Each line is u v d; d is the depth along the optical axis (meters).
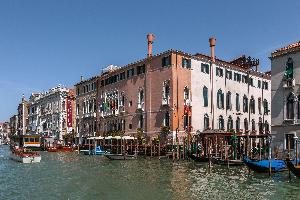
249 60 56.19
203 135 38.66
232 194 19.91
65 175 28.52
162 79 46.66
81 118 66.56
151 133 47.84
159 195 19.69
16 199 19.08
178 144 39.75
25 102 104.94
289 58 32.03
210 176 26.66
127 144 48.75
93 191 21.08
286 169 27.66
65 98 75.44
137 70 51.41
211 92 48.78
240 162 32.53
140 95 50.53
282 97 32.28
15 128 119.31
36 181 25.41
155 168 32.31
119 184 23.41
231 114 50.97
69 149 62.53
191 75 46.91
